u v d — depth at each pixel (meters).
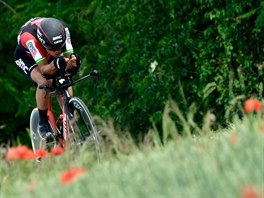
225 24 42.19
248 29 42.78
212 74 43.94
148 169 12.51
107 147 17.06
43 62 23.78
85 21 51.91
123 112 47.31
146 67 46.41
